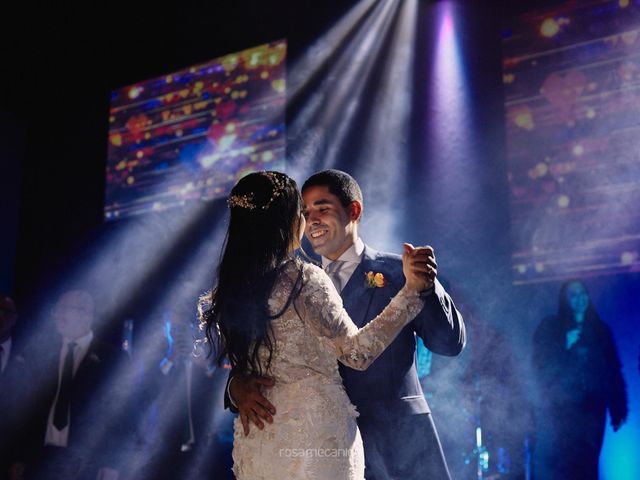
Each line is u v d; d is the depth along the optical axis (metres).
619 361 4.86
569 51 5.30
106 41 7.05
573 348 4.91
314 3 6.35
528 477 4.72
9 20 6.54
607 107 5.11
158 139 6.93
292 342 1.99
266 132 6.40
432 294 2.39
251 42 6.59
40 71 7.20
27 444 4.32
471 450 4.81
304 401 1.96
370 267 2.65
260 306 2.00
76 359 4.50
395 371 2.55
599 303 4.98
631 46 5.08
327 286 2.02
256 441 2.00
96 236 7.07
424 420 2.55
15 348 6.40
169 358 5.08
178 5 6.72
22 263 7.27
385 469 2.50
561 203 5.18
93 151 7.27
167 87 6.96
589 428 4.77
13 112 7.45
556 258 5.16
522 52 5.48
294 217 2.12
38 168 7.41
